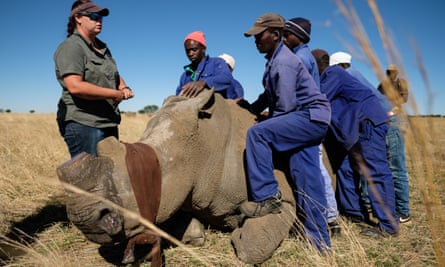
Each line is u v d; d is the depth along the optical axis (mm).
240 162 3816
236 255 3564
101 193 2648
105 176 2711
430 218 1810
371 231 4176
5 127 14781
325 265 3098
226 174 3693
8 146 8562
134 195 2795
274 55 3646
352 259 3217
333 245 3758
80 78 3561
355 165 4465
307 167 3688
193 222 3834
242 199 3816
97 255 3588
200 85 3984
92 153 3850
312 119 3523
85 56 3654
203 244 3820
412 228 4262
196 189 3486
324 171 4148
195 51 5180
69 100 3748
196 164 3398
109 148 2881
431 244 3660
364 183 5047
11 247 3723
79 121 3752
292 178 3820
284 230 3609
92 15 3633
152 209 2939
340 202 4770
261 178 3539
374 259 3467
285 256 3533
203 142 3475
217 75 5078
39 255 3264
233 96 5637
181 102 3590
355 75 5113
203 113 3590
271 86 3713
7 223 4391
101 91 3578
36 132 12750
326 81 4445
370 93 4387
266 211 3557
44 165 7125
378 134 4273
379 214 4184
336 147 4711
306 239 3592
